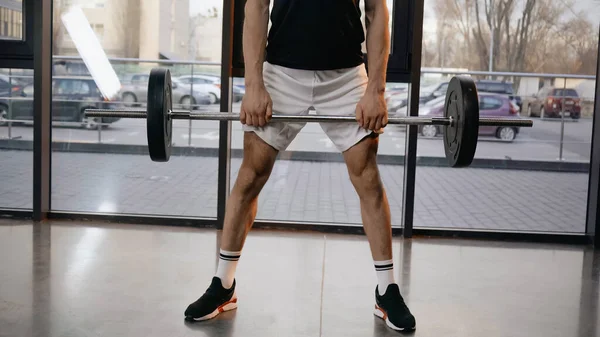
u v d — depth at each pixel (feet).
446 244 11.13
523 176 11.84
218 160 11.64
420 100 11.59
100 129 12.00
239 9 11.25
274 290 8.23
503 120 6.98
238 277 8.73
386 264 7.15
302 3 6.77
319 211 11.91
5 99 11.89
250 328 6.89
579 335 7.04
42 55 11.46
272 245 10.53
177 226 11.73
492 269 9.68
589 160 11.71
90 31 11.78
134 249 9.99
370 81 6.73
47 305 7.38
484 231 11.66
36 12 11.37
